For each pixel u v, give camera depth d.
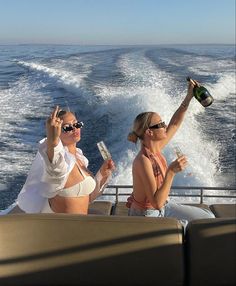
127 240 2.17
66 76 22.69
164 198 2.64
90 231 2.20
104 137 11.65
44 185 2.74
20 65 32.50
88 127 12.90
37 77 24.48
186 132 11.20
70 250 2.21
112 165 3.19
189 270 2.16
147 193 2.68
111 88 18.62
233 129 12.37
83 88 18.48
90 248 2.20
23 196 2.88
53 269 2.22
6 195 7.84
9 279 2.22
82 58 34.59
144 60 31.78
